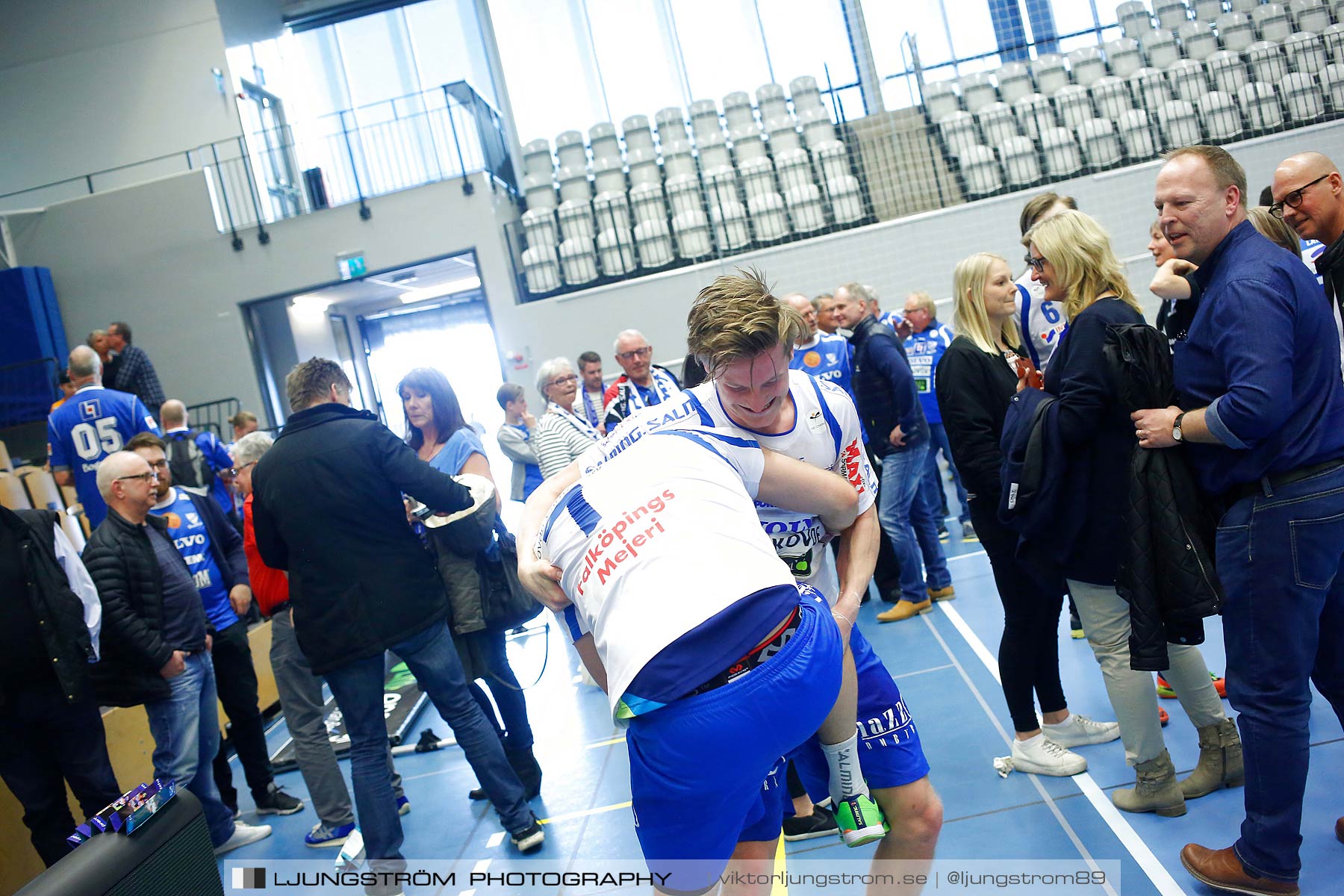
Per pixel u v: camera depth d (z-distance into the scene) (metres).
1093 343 2.38
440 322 13.12
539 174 10.63
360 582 2.89
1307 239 2.55
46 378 8.66
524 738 3.54
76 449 5.73
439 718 4.82
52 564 3.05
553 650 5.65
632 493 1.51
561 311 9.07
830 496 1.69
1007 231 9.06
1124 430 2.36
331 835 3.55
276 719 5.44
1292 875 2.05
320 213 9.05
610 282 9.75
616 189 10.53
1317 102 9.93
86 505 5.80
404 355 13.12
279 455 2.93
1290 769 2.02
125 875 1.71
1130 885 2.26
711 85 11.91
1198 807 2.53
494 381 13.09
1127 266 9.12
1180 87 10.20
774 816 1.74
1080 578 2.47
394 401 13.06
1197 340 2.12
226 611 4.02
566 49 11.89
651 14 11.91
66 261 9.16
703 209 10.18
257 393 9.11
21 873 3.46
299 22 12.06
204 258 9.09
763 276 1.63
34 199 10.34
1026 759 2.90
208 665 3.64
